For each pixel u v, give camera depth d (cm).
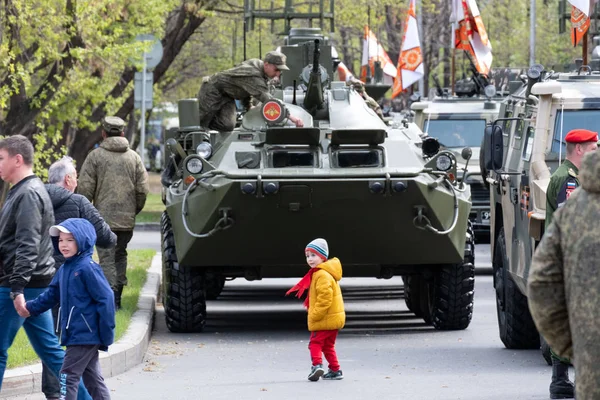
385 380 1493
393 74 4975
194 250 1889
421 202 1847
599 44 2433
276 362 1672
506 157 1841
